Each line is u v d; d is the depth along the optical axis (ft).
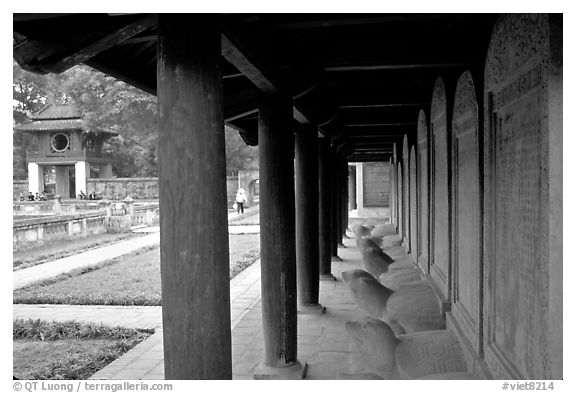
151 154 143.84
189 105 10.46
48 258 55.47
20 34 12.70
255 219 102.63
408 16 14.43
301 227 28.43
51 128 140.87
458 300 18.26
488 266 13.87
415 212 31.22
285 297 19.99
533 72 10.42
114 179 145.07
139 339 26.35
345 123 34.96
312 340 24.08
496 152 13.60
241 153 141.38
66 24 12.46
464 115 17.11
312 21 14.58
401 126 41.39
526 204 11.02
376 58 17.89
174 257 10.58
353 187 111.45
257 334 25.41
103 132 142.31
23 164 159.84
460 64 17.22
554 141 9.06
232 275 42.93
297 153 28.22
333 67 18.03
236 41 13.47
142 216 98.94
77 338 26.99
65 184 155.33
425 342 16.55
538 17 9.86
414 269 27.89
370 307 22.08
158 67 10.68
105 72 16.46
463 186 17.57
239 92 23.11
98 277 43.55
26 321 29.48
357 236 53.67
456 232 18.57
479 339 14.40
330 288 34.30
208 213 10.59
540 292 9.96
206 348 10.67
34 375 21.38
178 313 10.63
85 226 77.56
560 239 9.06
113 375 21.49
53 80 135.13
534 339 10.42
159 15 10.62
